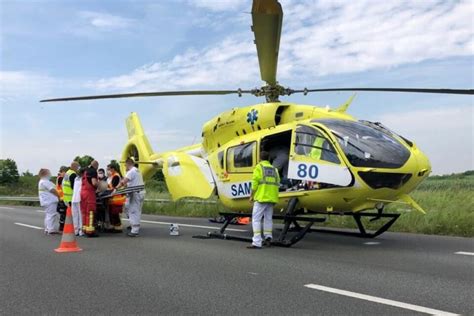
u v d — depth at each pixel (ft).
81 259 26.63
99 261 25.85
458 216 37.70
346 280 20.02
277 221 47.03
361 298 17.07
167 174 44.29
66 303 17.33
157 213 65.82
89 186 38.19
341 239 33.88
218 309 16.12
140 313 15.92
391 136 28.66
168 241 34.01
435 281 19.62
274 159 32.60
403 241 32.40
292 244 29.86
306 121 30.01
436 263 23.73
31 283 20.66
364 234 34.12
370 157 26.37
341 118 29.60
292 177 29.32
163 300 17.42
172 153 46.16
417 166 27.02
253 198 30.07
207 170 39.73
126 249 30.19
